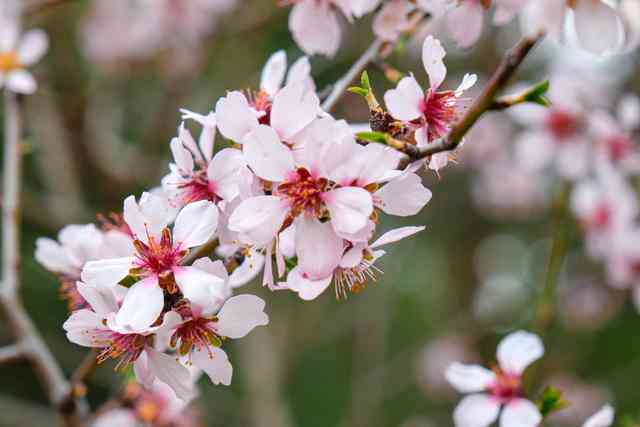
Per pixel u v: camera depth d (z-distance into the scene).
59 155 4.68
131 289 1.43
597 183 3.71
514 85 4.34
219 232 1.54
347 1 2.01
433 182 5.62
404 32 2.16
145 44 5.02
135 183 4.95
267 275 1.46
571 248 5.01
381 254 1.47
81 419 2.44
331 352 6.35
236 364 5.68
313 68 4.55
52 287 5.40
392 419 5.79
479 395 2.16
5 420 4.19
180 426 2.84
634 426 2.45
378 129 1.55
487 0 1.95
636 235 3.67
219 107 1.49
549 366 4.79
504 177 5.39
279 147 1.43
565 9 1.49
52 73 4.86
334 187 1.43
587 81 4.10
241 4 4.96
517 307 5.50
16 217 2.74
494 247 5.87
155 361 1.48
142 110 5.43
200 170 1.62
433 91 1.56
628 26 2.30
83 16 5.09
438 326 5.75
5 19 3.05
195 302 1.39
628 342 5.60
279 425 4.53
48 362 2.51
